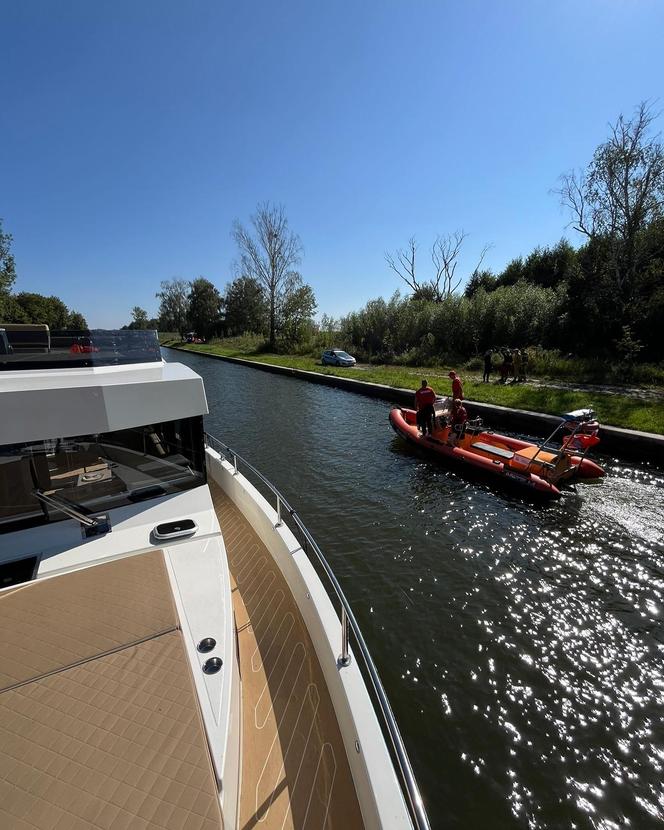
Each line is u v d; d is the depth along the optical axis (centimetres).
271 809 231
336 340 3659
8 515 294
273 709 286
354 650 499
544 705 436
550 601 571
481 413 1434
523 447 990
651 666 477
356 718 244
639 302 1906
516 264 3494
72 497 312
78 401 306
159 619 233
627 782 368
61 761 164
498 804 354
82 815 149
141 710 184
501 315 2462
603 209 2027
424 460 1098
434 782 370
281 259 4022
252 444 1280
